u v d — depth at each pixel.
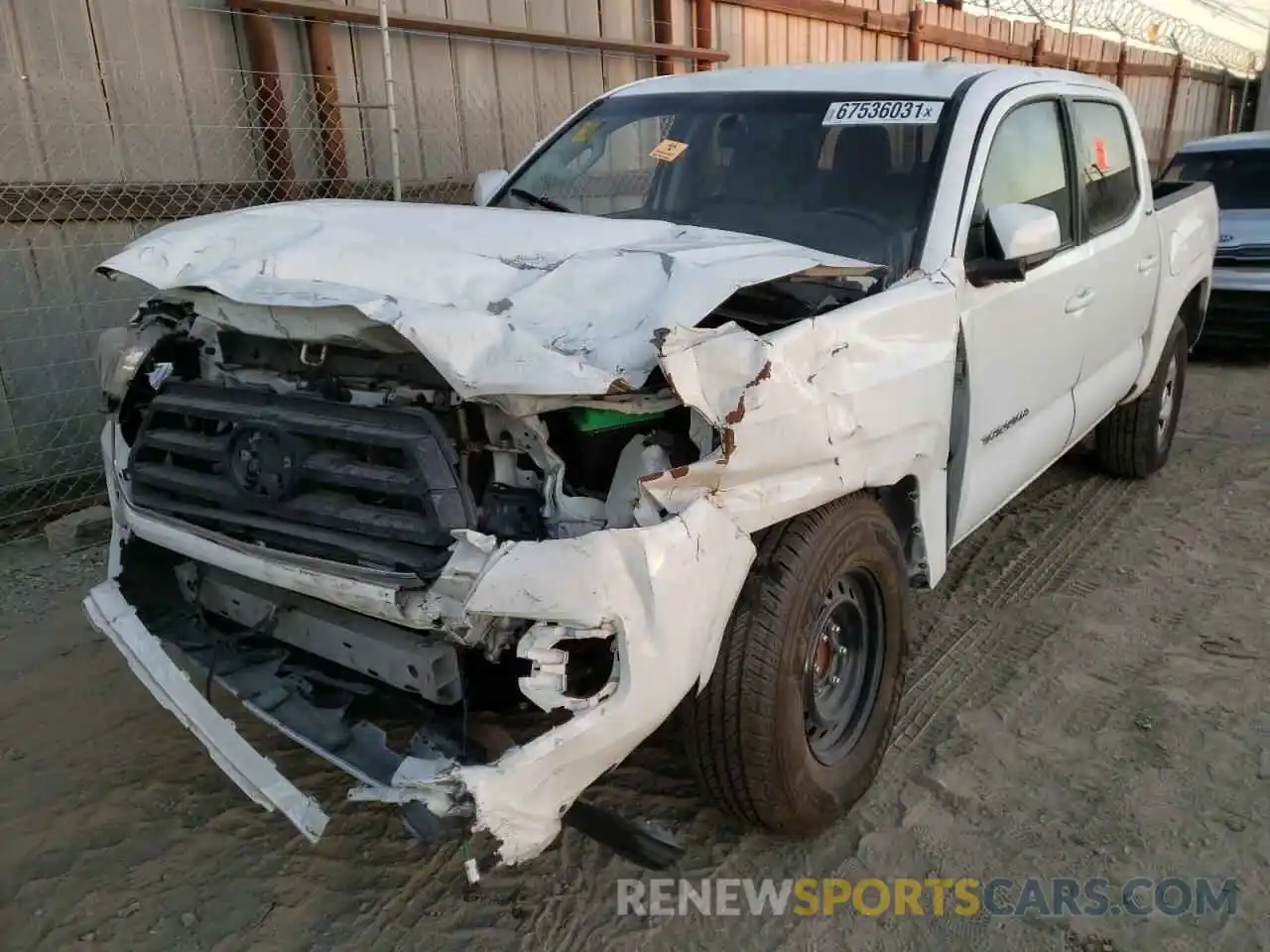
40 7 4.93
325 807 3.05
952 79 3.76
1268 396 8.17
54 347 5.27
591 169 4.04
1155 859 2.86
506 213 3.16
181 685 2.68
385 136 6.40
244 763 2.46
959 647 4.04
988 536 5.18
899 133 3.55
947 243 3.23
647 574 2.07
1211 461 6.42
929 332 2.93
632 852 2.28
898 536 3.08
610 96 4.42
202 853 2.89
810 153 3.64
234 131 5.71
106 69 5.18
